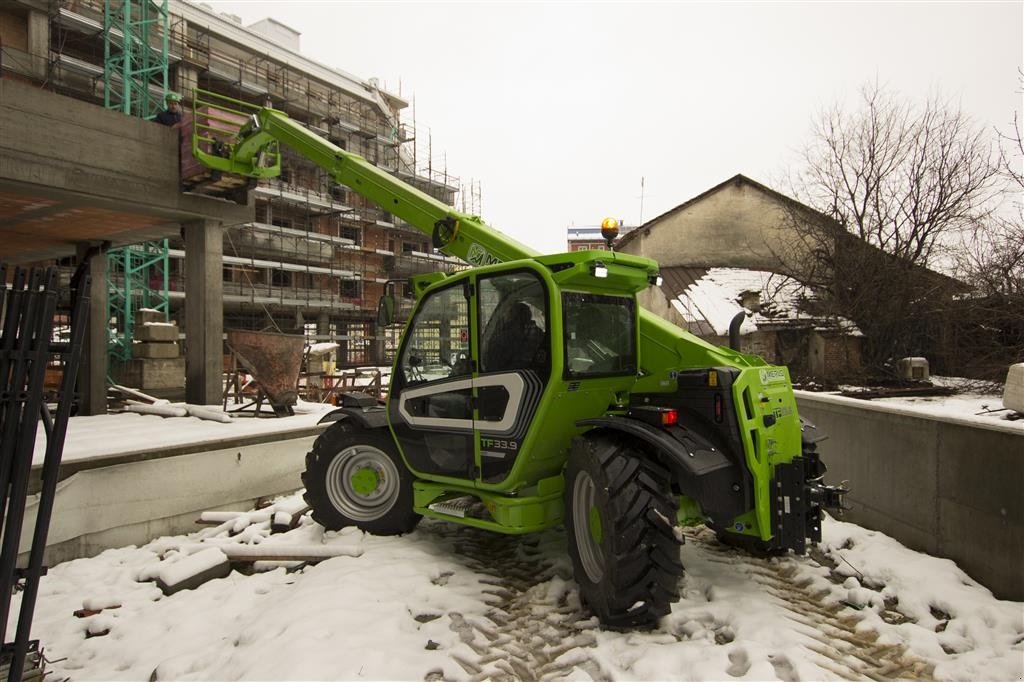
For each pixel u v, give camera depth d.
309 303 34.59
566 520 3.97
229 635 3.78
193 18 32.16
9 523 2.47
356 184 6.68
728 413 3.68
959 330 15.14
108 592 4.60
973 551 3.96
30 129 8.03
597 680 3.07
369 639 3.30
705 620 3.63
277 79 35.44
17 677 2.50
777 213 22.48
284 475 7.11
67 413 2.63
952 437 4.16
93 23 26.19
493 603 3.94
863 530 5.00
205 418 8.38
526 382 4.11
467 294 4.46
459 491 4.61
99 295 10.49
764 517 3.69
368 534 5.18
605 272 3.90
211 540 5.31
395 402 5.01
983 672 2.99
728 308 19.17
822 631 3.49
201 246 10.13
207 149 9.31
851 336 16.30
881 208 17.05
